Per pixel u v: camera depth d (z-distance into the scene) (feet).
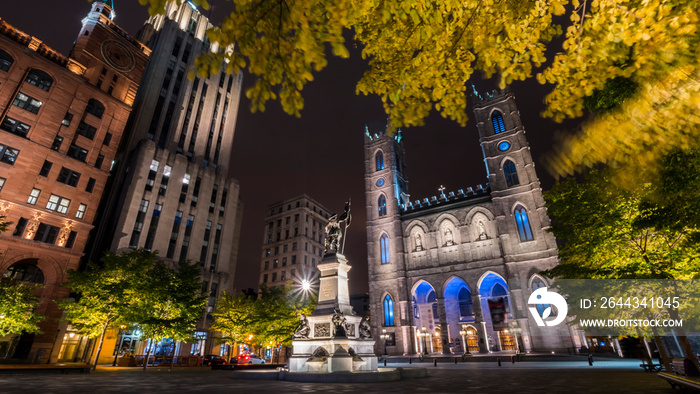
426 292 214.90
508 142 206.39
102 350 142.51
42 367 73.61
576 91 15.58
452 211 210.18
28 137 132.16
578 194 58.23
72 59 152.25
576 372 69.00
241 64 11.80
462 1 15.55
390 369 65.10
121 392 40.22
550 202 67.21
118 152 209.15
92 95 156.15
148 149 196.95
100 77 162.40
